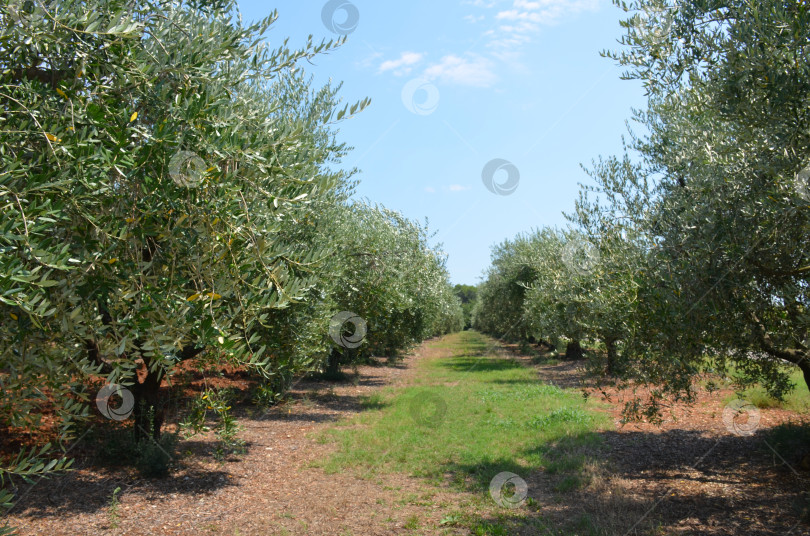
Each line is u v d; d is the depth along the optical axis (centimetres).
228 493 689
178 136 357
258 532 558
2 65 372
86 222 338
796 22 407
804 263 476
